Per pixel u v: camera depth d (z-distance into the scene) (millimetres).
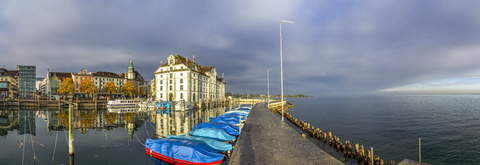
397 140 33750
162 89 91125
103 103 85000
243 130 20250
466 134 37188
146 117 56625
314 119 59656
